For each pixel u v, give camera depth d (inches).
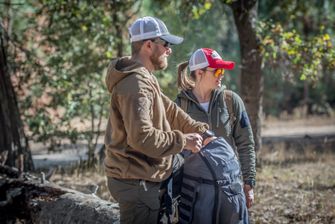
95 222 205.9
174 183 161.2
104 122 537.3
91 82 457.1
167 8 464.8
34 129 454.3
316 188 366.0
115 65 148.8
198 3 424.8
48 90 467.2
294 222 282.2
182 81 192.5
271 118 1007.0
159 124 148.9
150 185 150.0
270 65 446.6
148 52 152.9
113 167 151.3
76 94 452.8
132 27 153.7
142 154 149.0
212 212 162.1
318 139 689.6
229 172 164.1
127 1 447.2
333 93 1088.8
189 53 442.3
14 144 396.2
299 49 407.2
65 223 217.2
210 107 187.5
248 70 445.1
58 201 227.9
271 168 450.9
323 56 411.5
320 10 671.8
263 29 428.1
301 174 423.2
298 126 906.1
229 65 185.9
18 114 403.2
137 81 144.3
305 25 653.3
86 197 224.1
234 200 163.0
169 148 144.9
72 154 535.2
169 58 433.1
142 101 142.7
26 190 244.7
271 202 324.5
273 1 559.5
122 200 151.3
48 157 521.3
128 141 144.0
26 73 452.8
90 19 441.7
